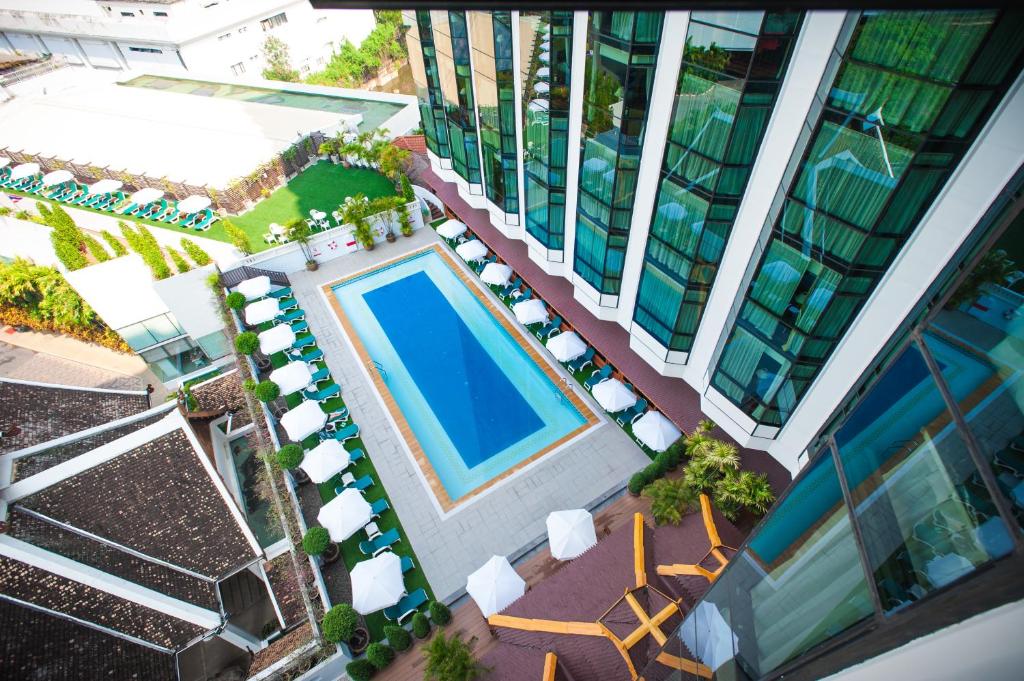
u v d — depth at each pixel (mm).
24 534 17406
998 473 3180
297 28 72312
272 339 27469
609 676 12344
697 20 12438
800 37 11094
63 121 50062
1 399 22578
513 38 20000
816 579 4723
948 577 3172
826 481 5078
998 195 9039
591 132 17906
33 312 39156
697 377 19750
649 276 18750
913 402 4141
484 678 14031
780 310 13961
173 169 41594
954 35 8422
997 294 3570
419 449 24094
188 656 20344
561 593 15359
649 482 20328
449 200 34375
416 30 27219
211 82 56281
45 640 16281
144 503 19141
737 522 17219
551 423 24594
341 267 34031
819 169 11406
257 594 22016
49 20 71625
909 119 9547
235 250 35406
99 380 35938
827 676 4047
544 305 28812
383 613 18859
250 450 26562
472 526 21172
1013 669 2457
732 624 6375
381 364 28062
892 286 11523
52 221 37469
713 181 14352
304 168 42812
